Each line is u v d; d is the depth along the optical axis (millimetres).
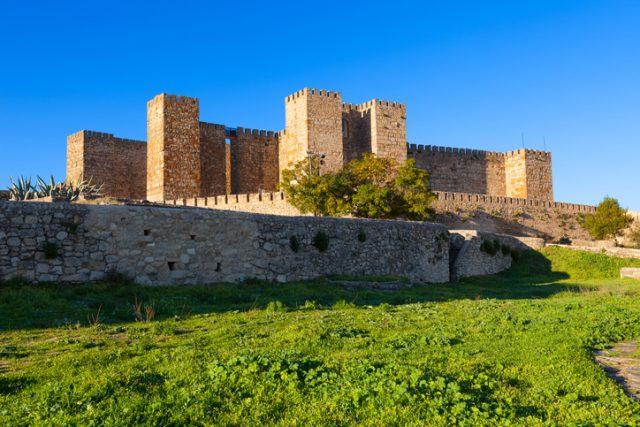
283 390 9602
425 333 14820
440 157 92000
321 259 28156
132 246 21969
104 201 39812
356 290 25891
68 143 86750
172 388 9664
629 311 19312
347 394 9281
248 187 83188
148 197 72938
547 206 79125
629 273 37375
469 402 9047
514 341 13875
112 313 16734
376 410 8773
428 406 8961
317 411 8680
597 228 79625
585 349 13094
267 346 12867
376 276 29344
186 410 8633
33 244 19859
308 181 56625
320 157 73812
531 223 76750
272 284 25016
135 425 8070
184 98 72125
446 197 69188
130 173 89000
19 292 17906
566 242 77438
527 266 45281
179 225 23266
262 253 25750
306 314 17766
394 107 79750
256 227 25719
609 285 33031
